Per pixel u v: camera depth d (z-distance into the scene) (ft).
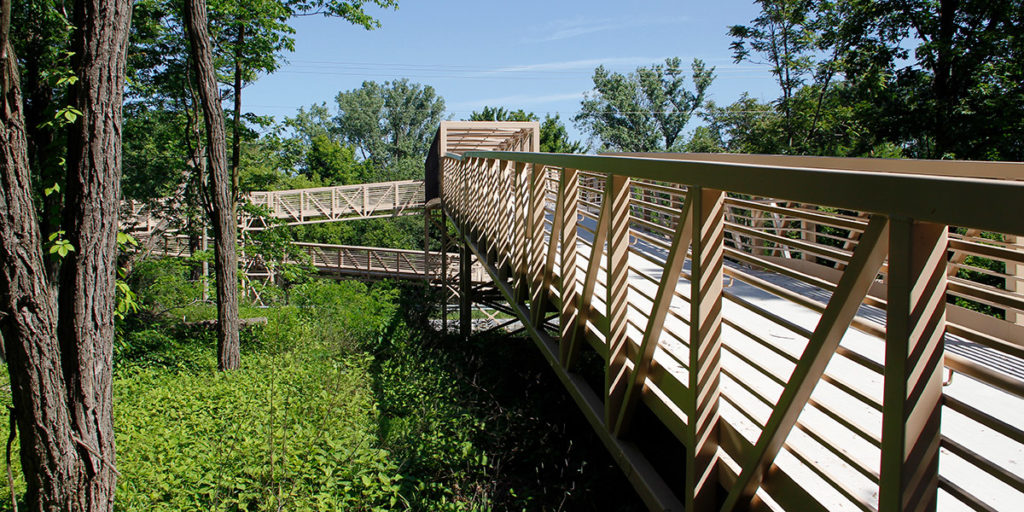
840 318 4.98
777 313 14.39
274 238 40.11
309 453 14.93
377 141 219.20
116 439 15.71
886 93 46.03
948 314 14.24
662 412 8.93
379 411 19.27
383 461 15.34
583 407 12.25
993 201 3.46
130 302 16.11
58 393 9.20
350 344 29.91
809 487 6.16
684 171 7.39
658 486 8.77
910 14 45.14
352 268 74.38
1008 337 12.40
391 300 48.78
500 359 26.81
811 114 61.31
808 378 5.42
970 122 41.88
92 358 9.68
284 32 35.78
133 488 13.04
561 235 13.33
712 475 7.59
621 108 154.10
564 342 13.69
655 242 9.00
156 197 39.58
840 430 7.67
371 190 80.43
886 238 4.53
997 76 41.32
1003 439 7.72
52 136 24.61
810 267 20.88
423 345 30.04
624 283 10.21
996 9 41.55
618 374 10.56
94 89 9.46
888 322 4.37
